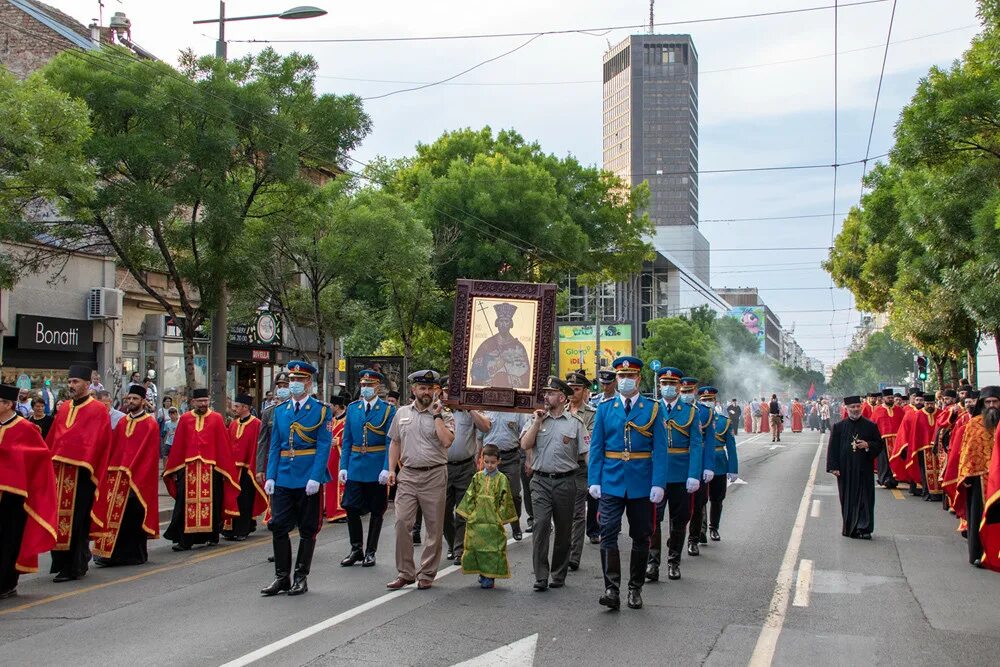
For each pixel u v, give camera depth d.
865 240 27.06
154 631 7.72
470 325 9.61
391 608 8.54
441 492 9.58
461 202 35.53
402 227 24.22
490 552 9.42
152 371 24.27
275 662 6.71
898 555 11.66
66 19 29.92
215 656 6.89
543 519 9.41
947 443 16.70
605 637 7.50
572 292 83.50
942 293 22.83
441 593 9.26
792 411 54.94
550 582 9.64
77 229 17.50
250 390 32.00
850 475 13.21
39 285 22.53
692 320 85.25
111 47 17.94
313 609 8.51
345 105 19.52
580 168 42.69
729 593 9.32
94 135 16.52
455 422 11.20
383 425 11.07
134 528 11.40
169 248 19.78
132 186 16.59
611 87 193.62
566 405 9.67
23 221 15.99
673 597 9.11
